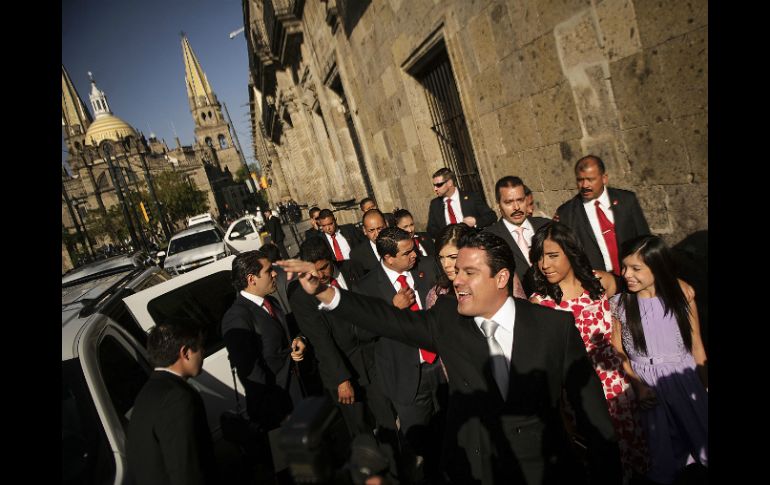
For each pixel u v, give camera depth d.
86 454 2.14
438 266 3.26
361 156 11.69
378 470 0.91
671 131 2.70
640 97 2.86
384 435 3.35
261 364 3.21
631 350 2.48
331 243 5.99
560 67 3.44
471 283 1.77
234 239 13.41
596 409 1.80
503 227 3.38
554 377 1.80
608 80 3.05
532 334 1.79
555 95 3.58
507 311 1.83
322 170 18.58
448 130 6.18
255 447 3.12
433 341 2.01
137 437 1.98
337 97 11.74
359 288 3.31
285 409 3.23
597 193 3.08
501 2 3.85
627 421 2.44
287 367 3.41
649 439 2.43
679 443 2.39
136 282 4.46
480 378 1.85
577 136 3.49
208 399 3.73
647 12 2.65
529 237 3.36
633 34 2.78
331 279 3.41
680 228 2.83
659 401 2.39
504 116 4.35
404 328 2.02
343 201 14.50
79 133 66.25
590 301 2.39
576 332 1.86
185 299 4.04
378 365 3.13
